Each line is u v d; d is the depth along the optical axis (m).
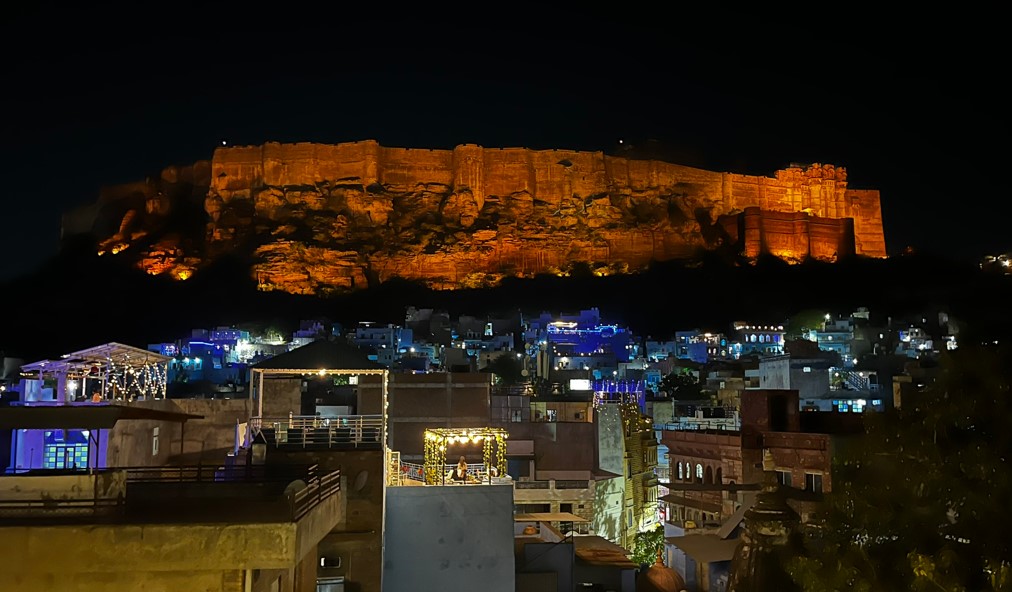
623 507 56.28
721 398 93.62
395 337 157.50
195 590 19.30
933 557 16.09
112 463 31.89
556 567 37.97
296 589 27.06
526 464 53.78
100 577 18.94
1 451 30.27
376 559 30.62
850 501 19.39
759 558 16.75
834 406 81.50
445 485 33.66
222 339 155.25
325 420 37.72
